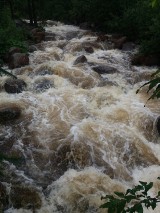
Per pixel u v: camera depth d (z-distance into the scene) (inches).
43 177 247.3
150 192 233.9
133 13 556.4
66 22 796.6
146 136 299.6
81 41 553.6
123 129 303.1
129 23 553.9
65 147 276.1
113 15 617.3
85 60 446.6
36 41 561.9
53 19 838.5
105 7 644.1
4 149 275.6
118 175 253.8
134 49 516.4
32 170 253.8
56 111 329.7
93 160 265.9
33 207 222.5
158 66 447.2
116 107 336.8
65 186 236.7
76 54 490.0
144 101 348.2
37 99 354.0
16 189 233.9
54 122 311.1
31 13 699.4
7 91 369.1
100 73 414.6
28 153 271.4
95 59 465.1
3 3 645.3
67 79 400.2
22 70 421.4
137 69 435.5
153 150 284.2
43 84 386.9
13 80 380.2
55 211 220.5
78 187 235.1
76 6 733.9
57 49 510.0
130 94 365.7
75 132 294.2
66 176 248.1
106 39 560.1
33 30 614.2
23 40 534.6
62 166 260.2
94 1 658.8
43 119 316.5
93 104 344.2
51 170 255.1
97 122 311.7
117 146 282.4
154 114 320.8
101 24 668.1
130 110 329.7
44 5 856.3
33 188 235.5
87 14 696.4
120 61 463.8
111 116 322.3
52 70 423.5
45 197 229.1
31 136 291.6
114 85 384.2
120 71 424.5
